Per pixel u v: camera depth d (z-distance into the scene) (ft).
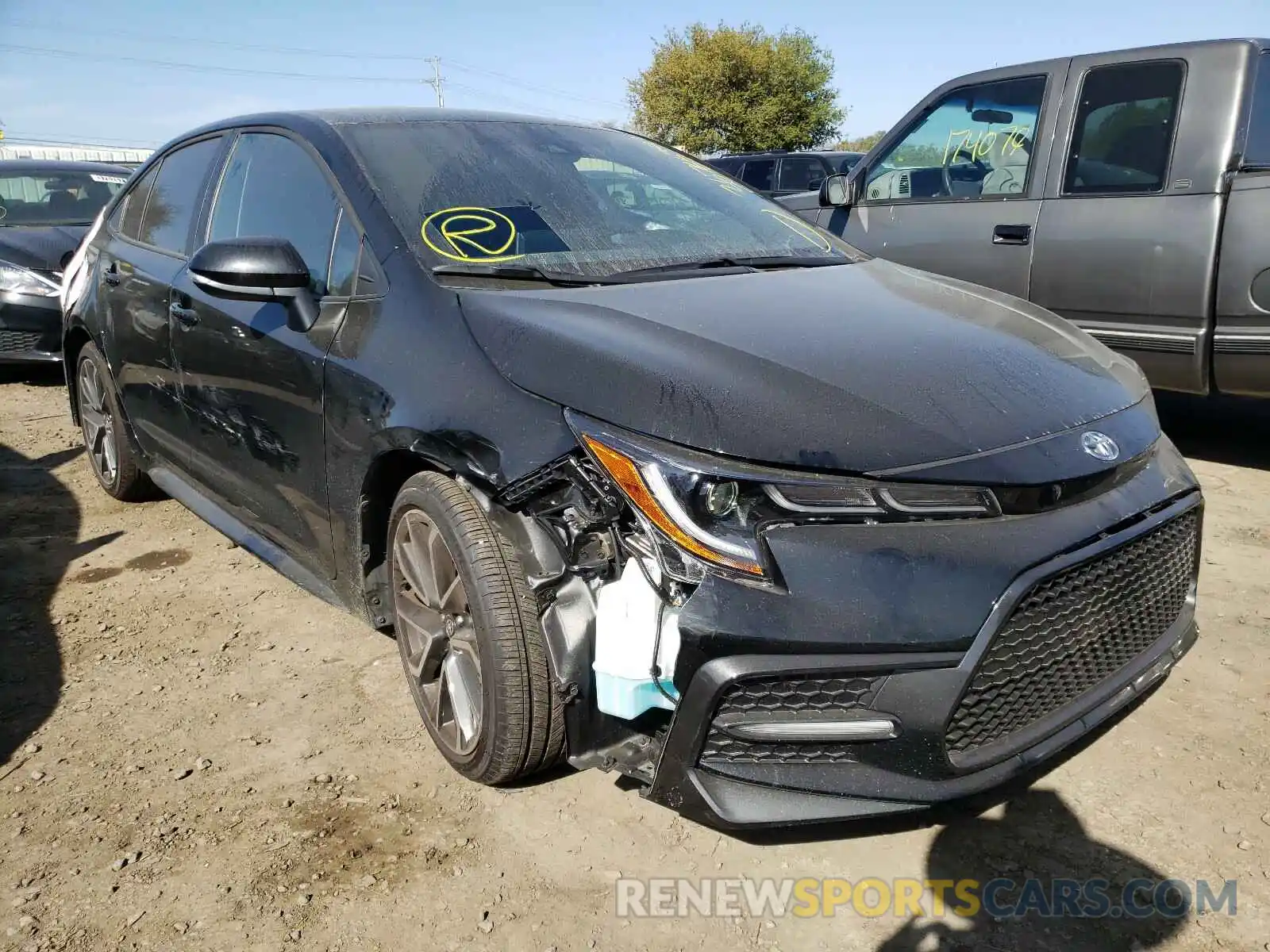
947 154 17.66
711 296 8.48
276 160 10.69
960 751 6.47
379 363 8.25
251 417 10.15
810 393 6.81
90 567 12.95
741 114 117.08
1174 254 14.74
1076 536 6.57
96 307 13.96
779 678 6.18
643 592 6.51
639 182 10.87
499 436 7.14
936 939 6.55
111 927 6.80
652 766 6.77
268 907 6.95
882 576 6.14
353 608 9.44
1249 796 7.79
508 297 8.14
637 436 6.55
